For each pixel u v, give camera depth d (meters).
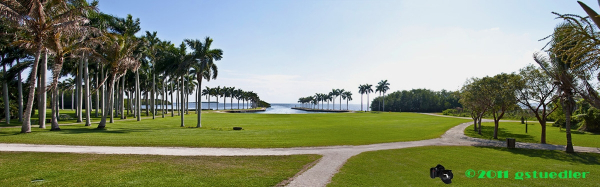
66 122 36.59
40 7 20.00
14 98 44.91
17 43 21.59
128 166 11.74
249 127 33.25
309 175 11.21
